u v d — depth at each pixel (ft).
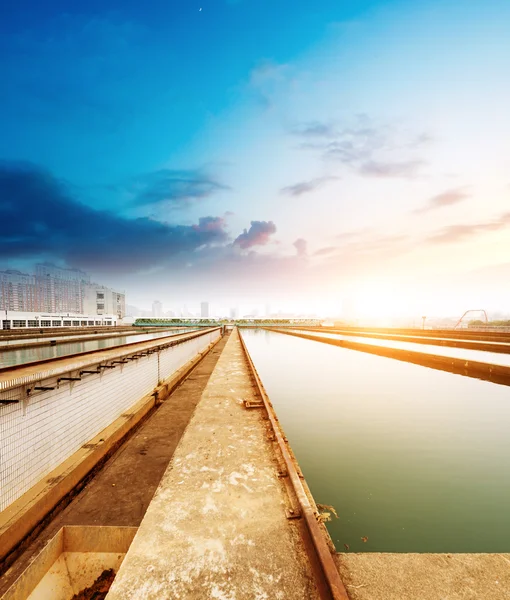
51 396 12.27
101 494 12.34
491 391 34.42
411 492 15.35
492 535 12.32
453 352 55.93
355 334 120.78
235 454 13.25
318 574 6.91
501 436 22.43
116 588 6.54
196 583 6.68
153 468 14.61
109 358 16.97
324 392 34.88
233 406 20.66
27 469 10.71
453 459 18.94
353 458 19.03
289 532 8.35
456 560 7.29
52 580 9.32
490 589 6.49
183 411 23.76
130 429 19.20
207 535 8.20
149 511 9.26
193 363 44.78
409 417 26.50
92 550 10.11
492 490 15.51
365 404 30.35
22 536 9.32
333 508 13.99
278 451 13.39
